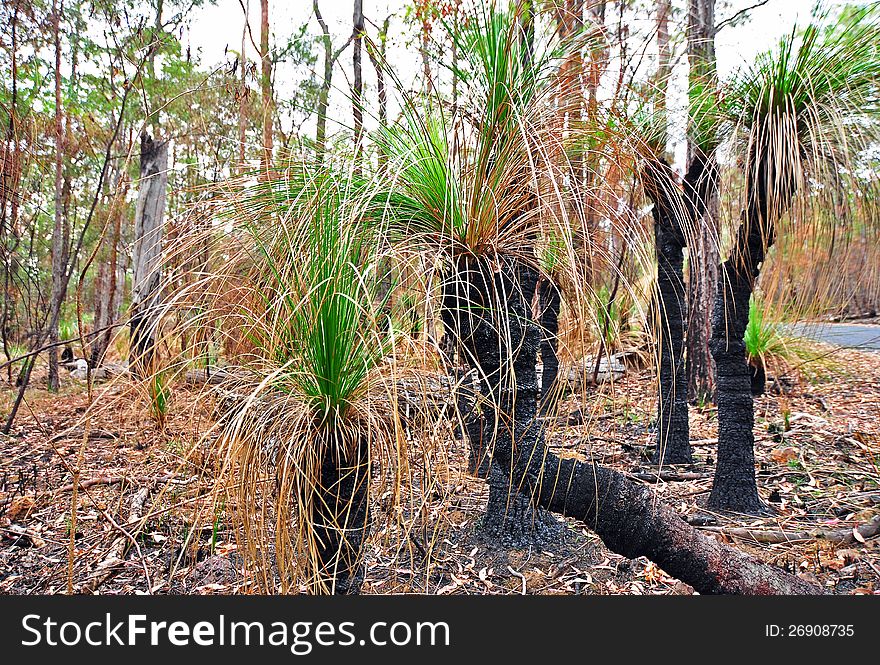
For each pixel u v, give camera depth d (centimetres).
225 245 173
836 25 271
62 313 728
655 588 247
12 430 526
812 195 276
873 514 328
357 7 653
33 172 596
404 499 145
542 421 159
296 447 145
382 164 162
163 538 279
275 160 175
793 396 650
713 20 493
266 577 143
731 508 339
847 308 326
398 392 149
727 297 337
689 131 325
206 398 156
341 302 143
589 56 185
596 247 158
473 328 159
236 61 343
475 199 154
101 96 750
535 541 276
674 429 418
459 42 162
